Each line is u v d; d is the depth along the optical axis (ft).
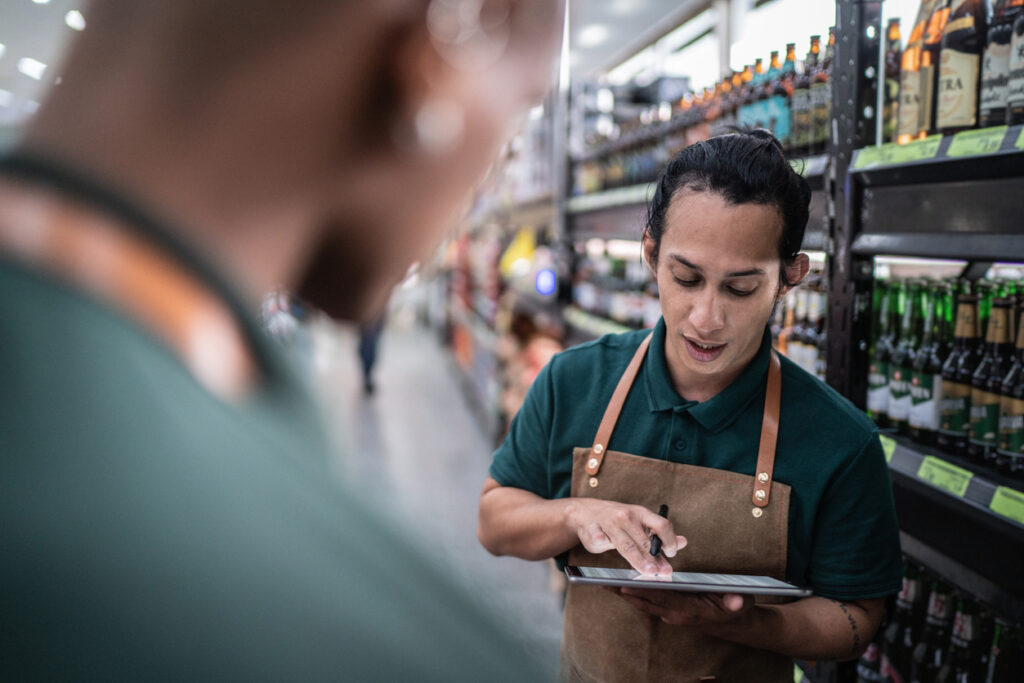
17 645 0.69
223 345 0.88
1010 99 4.68
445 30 0.98
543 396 4.92
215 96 0.87
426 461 18.71
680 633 4.29
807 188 4.07
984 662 5.42
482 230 26.94
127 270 0.81
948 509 4.95
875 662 6.16
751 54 10.05
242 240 0.96
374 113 0.99
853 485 4.17
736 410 4.32
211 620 0.74
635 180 11.76
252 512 0.79
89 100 0.85
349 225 1.11
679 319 4.11
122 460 0.74
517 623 1.04
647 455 4.49
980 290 5.34
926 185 4.92
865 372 5.76
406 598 0.87
